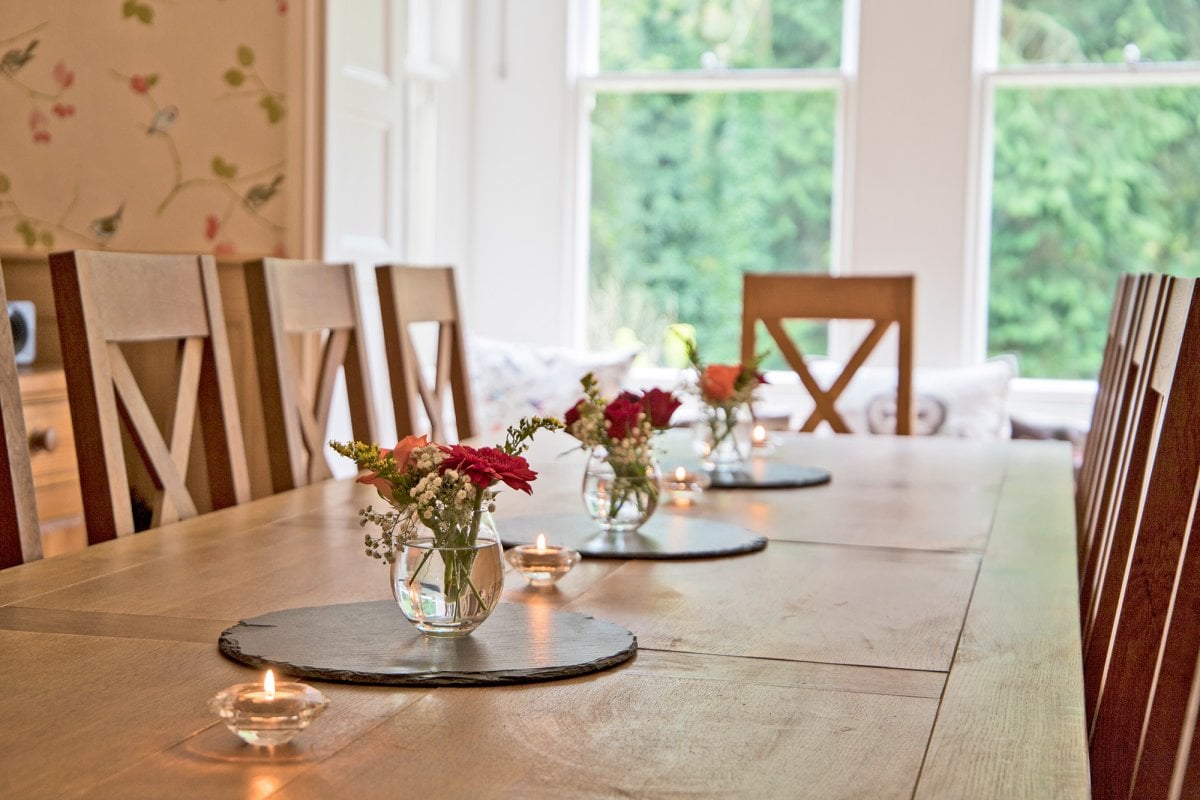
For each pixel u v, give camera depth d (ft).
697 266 18.69
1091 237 17.51
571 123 18.65
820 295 13.00
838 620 4.77
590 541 6.14
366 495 7.55
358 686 3.78
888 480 8.66
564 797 2.96
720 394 8.63
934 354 17.62
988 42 17.62
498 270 18.89
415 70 17.13
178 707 3.55
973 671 4.11
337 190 13.73
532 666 3.93
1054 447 10.72
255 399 12.01
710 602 5.01
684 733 3.44
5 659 4.01
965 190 17.39
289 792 2.95
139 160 13.12
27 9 12.98
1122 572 5.59
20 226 13.12
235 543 6.02
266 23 12.89
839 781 3.12
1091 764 4.85
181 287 7.39
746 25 18.35
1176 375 4.86
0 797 2.89
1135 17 17.26
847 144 17.83
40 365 11.31
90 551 5.80
